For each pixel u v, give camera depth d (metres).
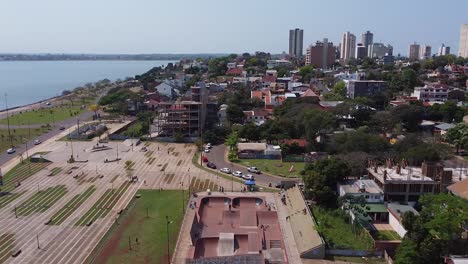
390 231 91.31
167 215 99.81
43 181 125.38
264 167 141.38
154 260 78.94
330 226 92.12
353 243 84.69
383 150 135.25
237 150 156.50
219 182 125.31
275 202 109.19
